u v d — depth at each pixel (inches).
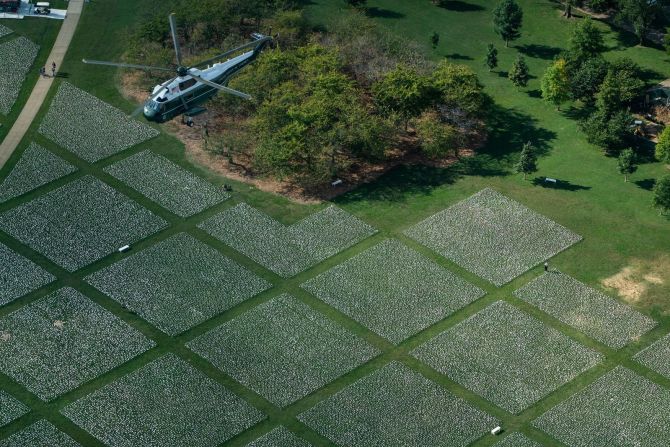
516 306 6934.1
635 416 6323.8
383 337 6747.1
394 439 6200.8
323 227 7455.7
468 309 6924.2
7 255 7229.3
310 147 7780.5
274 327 6796.3
